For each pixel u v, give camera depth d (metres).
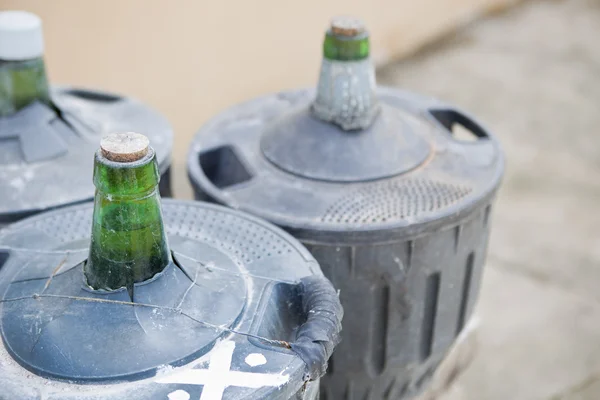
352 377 1.87
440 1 4.03
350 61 1.83
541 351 2.30
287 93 2.09
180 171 2.59
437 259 1.81
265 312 1.58
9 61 1.83
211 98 2.67
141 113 1.99
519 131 3.28
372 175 1.83
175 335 1.53
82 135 1.88
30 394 1.49
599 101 3.60
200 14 2.55
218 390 1.50
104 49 2.37
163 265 1.57
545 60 4.00
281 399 1.52
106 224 1.53
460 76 3.75
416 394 1.99
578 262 2.55
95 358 1.51
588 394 2.21
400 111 1.96
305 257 1.66
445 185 1.83
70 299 1.55
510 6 4.67
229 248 1.67
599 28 4.46
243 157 1.89
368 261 1.77
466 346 2.16
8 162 1.82
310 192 1.82
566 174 2.96
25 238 1.67
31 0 2.20
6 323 1.55
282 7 2.80
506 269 2.52
